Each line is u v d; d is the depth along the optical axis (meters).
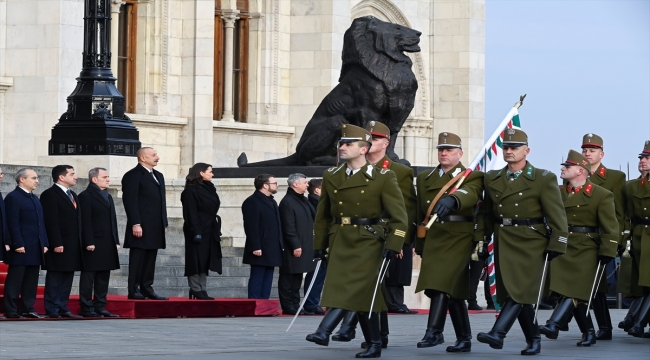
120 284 25.41
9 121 34.34
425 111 48.78
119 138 29.36
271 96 44.00
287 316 23.02
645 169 20.08
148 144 39.81
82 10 34.56
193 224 22.66
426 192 16.31
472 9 48.53
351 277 14.87
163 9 40.31
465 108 48.44
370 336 15.23
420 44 48.53
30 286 20.62
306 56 44.03
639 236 20.08
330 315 14.86
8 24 34.41
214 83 43.00
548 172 16.16
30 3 34.25
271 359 14.70
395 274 24.53
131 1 40.12
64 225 20.91
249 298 23.55
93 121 29.25
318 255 15.51
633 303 20.86
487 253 16.47
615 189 20.02
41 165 29.38
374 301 14.94
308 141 30.12
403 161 29.12
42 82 34.06
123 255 26.36
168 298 22.62
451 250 16.16
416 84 29.66
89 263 21.11
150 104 40.19
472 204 16.06
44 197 20.92
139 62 40.28
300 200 23.98
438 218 16.22
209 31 40.62
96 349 15.48
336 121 29.70
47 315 20.84
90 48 29.66
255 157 43.59
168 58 40.44
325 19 43.75
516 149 16.11
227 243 29.73
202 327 19.53
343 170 15.24
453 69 48.59
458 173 16.25
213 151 42.22
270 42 43.97
